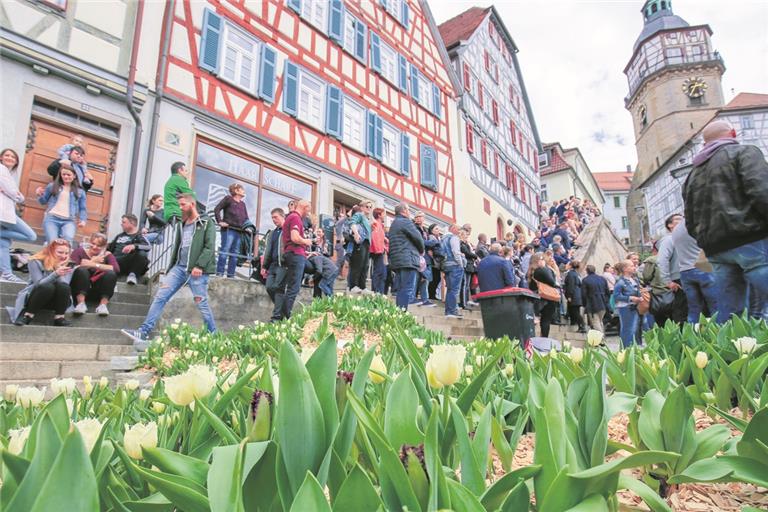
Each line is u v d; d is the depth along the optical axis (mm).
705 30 51844
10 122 8359
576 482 863
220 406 1160
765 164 3613
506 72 27656
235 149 11727
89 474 608
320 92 14703
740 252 3678
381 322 6277
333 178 14242
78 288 6086
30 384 4586
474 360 2596
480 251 11680
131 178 9625
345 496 690
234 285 7598
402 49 18469
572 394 1452
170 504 822
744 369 1950
